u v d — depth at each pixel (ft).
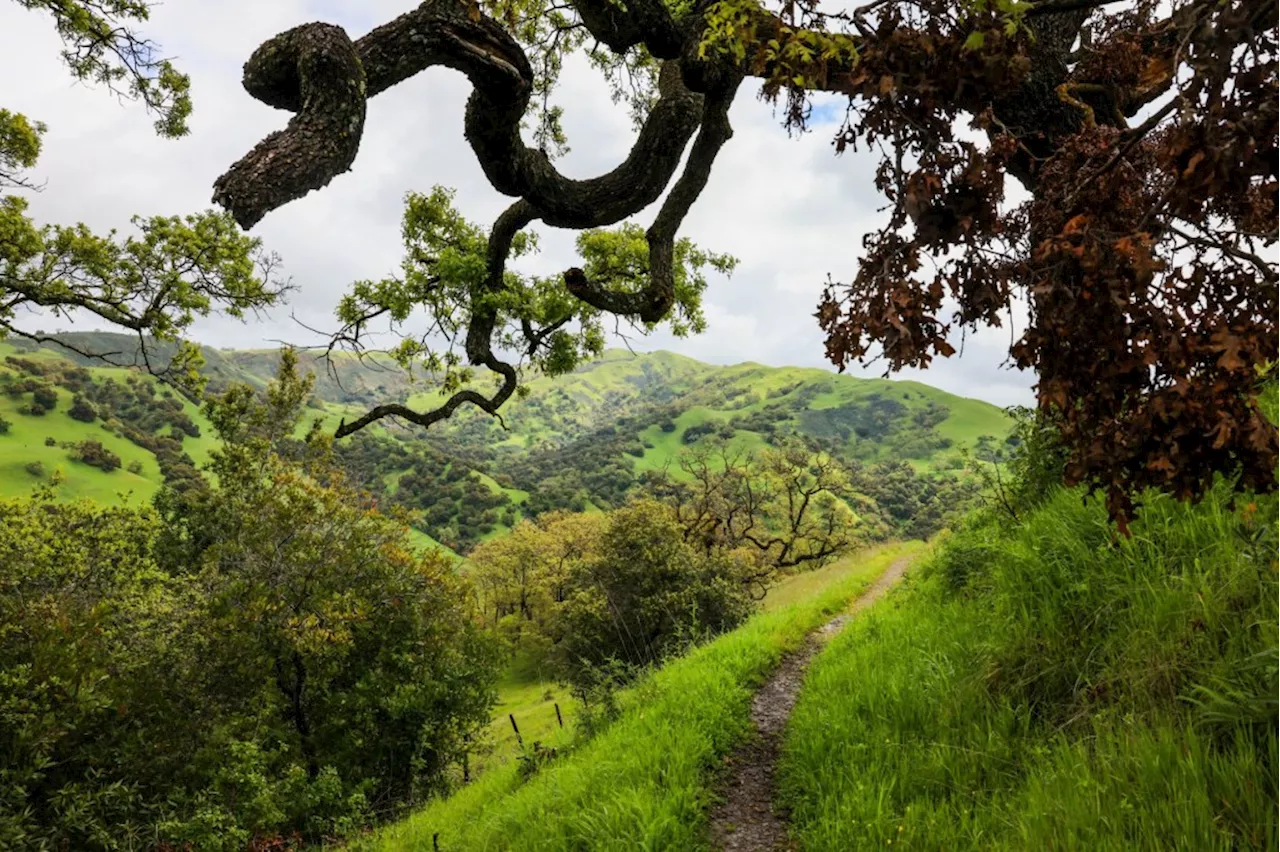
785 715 23.32
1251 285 5.33
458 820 24.59
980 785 12.16
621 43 15.62
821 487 139.44
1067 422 6.41
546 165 16.44
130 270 42.75
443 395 35.76
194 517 80.28
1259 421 5.26
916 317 6.14
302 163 8.51
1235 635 10.08
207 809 35.65
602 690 29.66
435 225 34.94
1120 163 6.10
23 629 41.34
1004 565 17.34
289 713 61.87
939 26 5.96
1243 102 4.76
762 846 14.87
